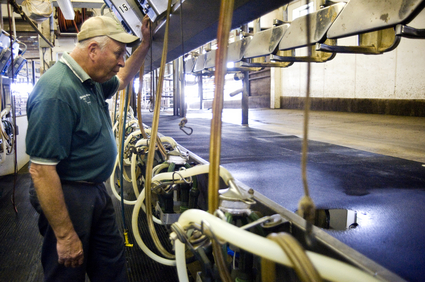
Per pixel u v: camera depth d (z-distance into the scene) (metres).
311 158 2.79
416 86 6.28
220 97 0.87
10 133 4.65
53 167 1.29
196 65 5.39
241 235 0.73
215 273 1.20
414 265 1.03
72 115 1.33
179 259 1.22
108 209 1.64
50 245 1.46
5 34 3.94
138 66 2.11
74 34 9.07
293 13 8.87
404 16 1.55
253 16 1.54
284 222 1.09
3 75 4.54
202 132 4.95
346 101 8.02
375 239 1.22
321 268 0.64
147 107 13.25
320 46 2.27
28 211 3.32
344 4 2.11
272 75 10.73
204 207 2.23
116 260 1.66
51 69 1.37
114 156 1.58
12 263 2.29
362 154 2.93
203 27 1.76
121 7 2.32
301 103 9.73
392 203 1.64
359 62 7.54
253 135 4.31
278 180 2.10
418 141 3.56
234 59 3.82
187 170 1.52
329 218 1.50
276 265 1.16
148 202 1.53
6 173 4.85
